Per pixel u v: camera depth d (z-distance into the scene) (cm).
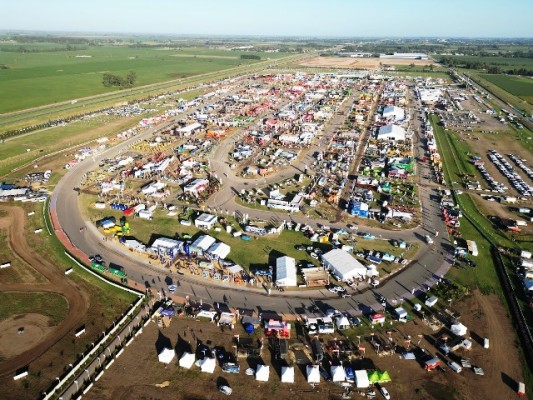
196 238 8206
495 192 10612
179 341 5591
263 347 5525
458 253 7675
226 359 5300
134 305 6222
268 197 10194
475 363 5275
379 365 5234
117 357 5284
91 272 7025
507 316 6112
